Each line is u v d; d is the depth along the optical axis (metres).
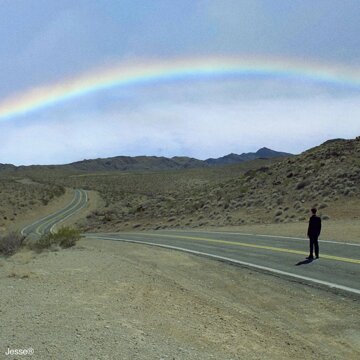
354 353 7.99
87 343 6.93
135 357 6.43
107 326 7.99
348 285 12.66
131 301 10.57
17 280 12.70
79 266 15.92
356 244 20.30
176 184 132.62
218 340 8.06
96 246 26.62
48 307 9.34
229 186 56.00
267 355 7.50
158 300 11.04
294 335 9.05
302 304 11.30
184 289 13.04
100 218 65.56
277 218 36.72
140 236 34.31
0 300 9.93
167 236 32.25
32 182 145.12
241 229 32.94
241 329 9.10
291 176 48.56
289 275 14.59
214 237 28.59
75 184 148.12
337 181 40.41
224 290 13.41
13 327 7.68
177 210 54.09
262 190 48.44
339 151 50.06
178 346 7.25
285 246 21.53
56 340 7.00
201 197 56.28
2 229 57.31
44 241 25.72
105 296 10.86
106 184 145.12
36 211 84.38
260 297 12.29
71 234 28.48
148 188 128.75
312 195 39.94
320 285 12.91
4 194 92.75
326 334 9.09
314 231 17.28
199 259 19.48
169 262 18.84
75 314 8.79
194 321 9.30
